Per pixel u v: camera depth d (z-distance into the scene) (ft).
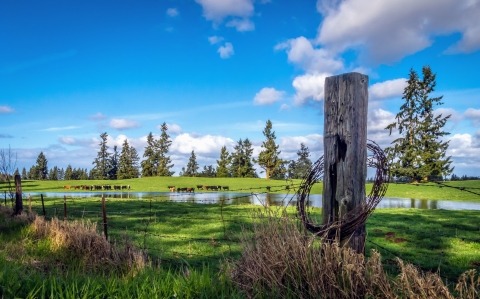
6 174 51.78
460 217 57.52
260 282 12.90
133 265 20.07
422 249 32.78
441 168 163.73
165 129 359.87
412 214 62.39
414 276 10.79
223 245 32.76
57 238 25.48
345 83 12.60
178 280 14.26
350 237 12.42
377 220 53.47
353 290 11.18
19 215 39.58
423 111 176.55
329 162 12.89
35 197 116.47
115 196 143.23
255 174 347.56
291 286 12.36
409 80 178.29
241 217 52.29
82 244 24.02
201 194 166.50
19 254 22.61
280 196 128.36
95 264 21.20
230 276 14.21
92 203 87.25
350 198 12.41
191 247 32.04
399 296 10.83
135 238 36.96
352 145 12.41
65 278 15.56
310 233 13.92
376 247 33.55
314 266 11.96
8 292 13.33
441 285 10.59
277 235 13.70
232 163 350.43
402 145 171.53
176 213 63.93
